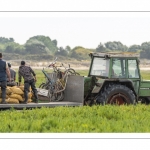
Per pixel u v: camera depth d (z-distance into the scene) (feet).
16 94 127.54
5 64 125.59
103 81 136.05
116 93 136.67
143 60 533.14
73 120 102.42
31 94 131.64
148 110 127.03
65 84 138.51
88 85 139.13
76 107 125.29
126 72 140.56
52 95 138.21
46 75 140.26
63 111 116.88
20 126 95.20
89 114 112.47
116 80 137.49
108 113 114.83
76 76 136.67
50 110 118.11
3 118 105.29
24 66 129.80
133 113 119.03
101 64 141.69
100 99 136.05
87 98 141.08
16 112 115.65
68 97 138.72
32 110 118.62
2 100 124.67
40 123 97.96
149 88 143.64
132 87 139.85
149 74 414.62
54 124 99.30
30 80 128.47
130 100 137.69
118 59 140.05
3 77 125.08
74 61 645.92
